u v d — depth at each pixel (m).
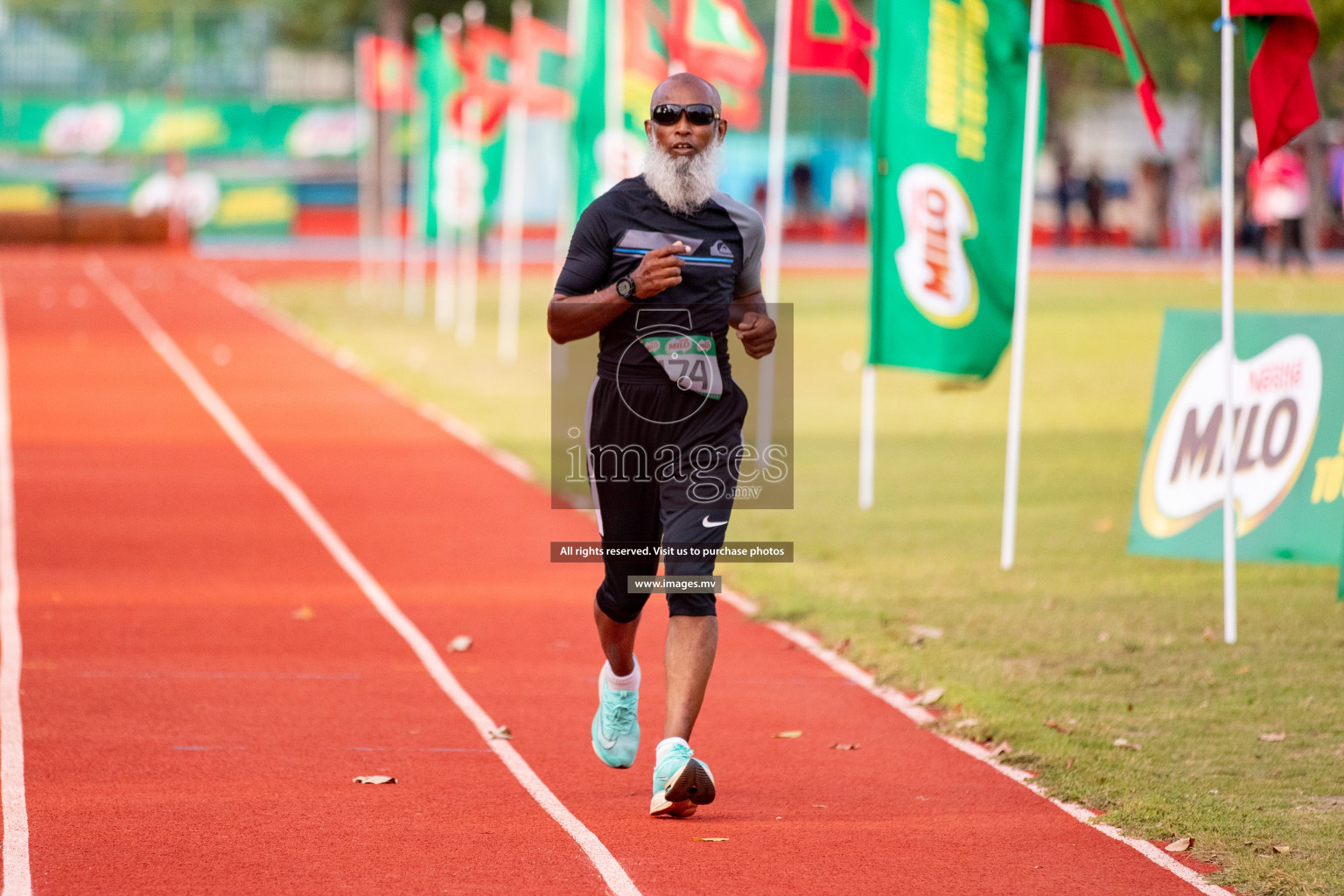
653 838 19.53
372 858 18.64
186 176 184.00
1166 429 33.97
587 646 30.47
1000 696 26.20
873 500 46.09
